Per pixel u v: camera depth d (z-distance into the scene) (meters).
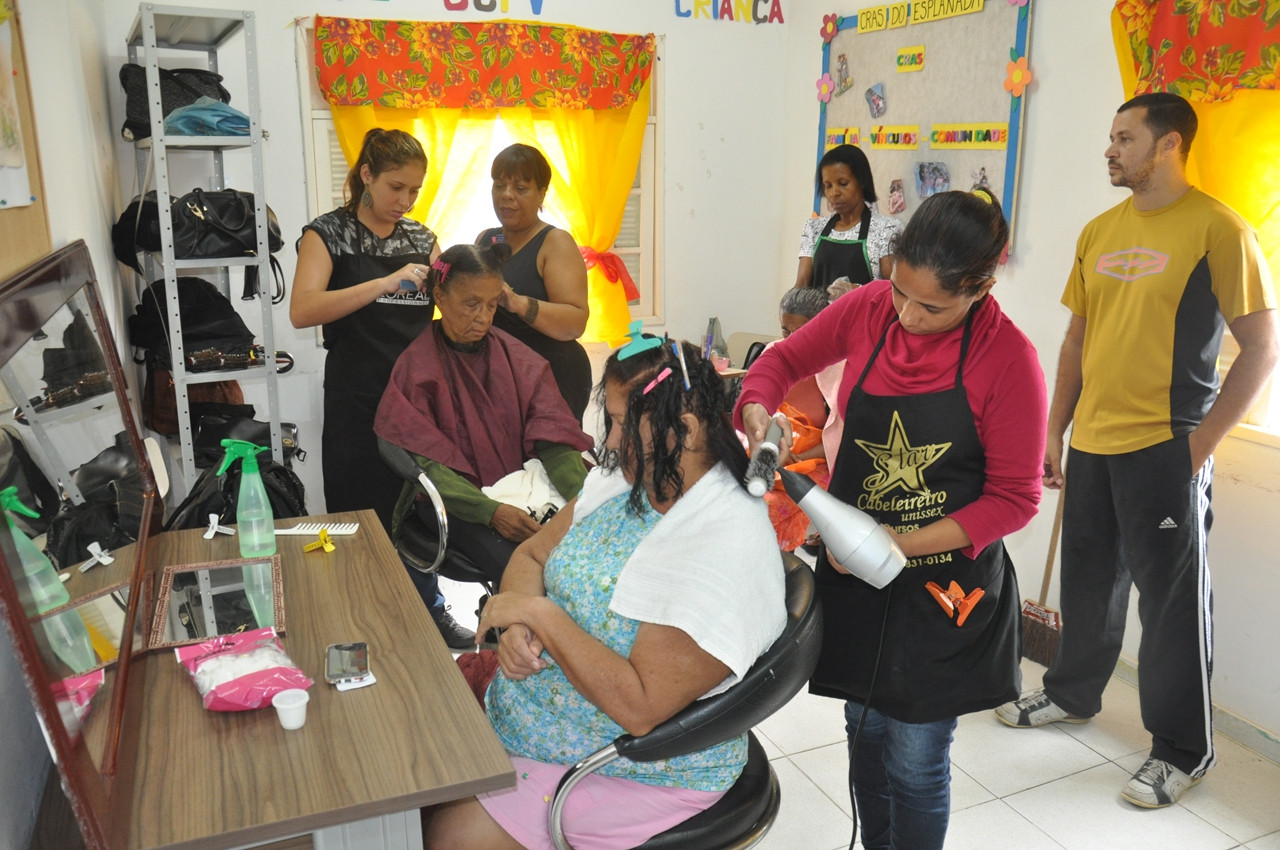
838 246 3.53
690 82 4.21
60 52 2.17
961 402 1.52
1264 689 2.55
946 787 1.69
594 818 1.37
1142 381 2.28
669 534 1.30
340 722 1.23
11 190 1.41
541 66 3.82
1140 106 2.21
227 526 1.91
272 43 3.53
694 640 1.23
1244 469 2.53
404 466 2.25
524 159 2.81
